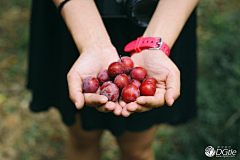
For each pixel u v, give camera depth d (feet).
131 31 1.90
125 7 1.73
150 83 1.53
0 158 2.89
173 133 3.06
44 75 2.10
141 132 2.13
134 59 1.73
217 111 3.10
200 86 3.33
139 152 2.28
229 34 3.93
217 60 3.59
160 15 1.69
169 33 1.66
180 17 1.67
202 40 4.05
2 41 4.17
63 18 1.72
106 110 1.37
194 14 1.92
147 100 1.34
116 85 1.59
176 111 2.18
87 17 1.67
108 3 1.74
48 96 2.19
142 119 2.05
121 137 2.20
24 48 4.07
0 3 4.88
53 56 2.09
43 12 1.93
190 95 2.16
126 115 1.35
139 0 1.68
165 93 1.44
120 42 1.91
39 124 3.23
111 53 1.70
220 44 3.73
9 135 3.10
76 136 2.29
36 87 2.13
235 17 4.29
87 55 1.62
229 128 2.95
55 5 1.75
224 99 3.20
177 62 2.01
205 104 3.18
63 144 3.08
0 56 3.94
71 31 1.68
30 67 2.18
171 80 1.51
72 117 2.10
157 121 2.13
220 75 3.44
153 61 1.60
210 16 4.50
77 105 1.39
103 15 1.77
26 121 3.24
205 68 3.59
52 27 2.00
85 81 1.54
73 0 1.68
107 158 2.95
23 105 3.39
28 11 4.75
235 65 3.44
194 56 2.06
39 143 3.06
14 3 4.87
